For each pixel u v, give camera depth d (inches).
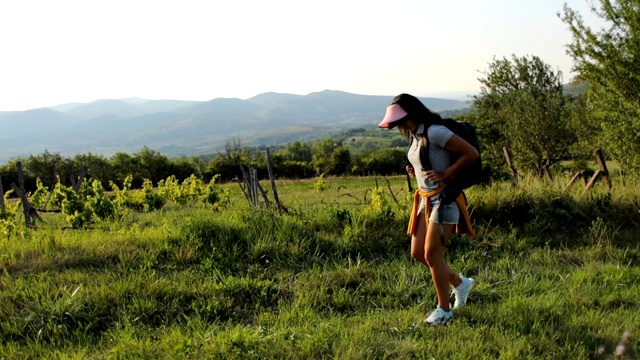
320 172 2326.5
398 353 151.0
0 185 360.5
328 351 153.2
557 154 796.0
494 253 265.0
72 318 182.1
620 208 311.4
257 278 224.5
